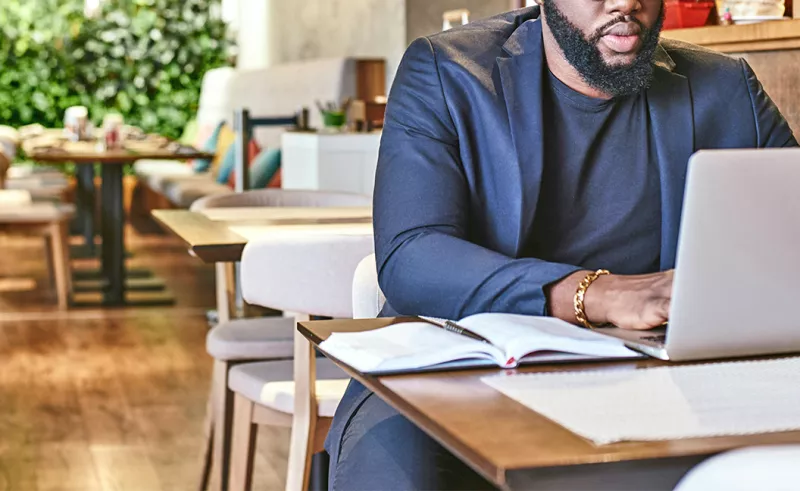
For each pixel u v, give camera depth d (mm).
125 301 6375
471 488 1394
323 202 3420
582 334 1304
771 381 1157
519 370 1217
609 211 1702
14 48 10172
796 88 2330
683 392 1111
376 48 6949
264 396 2424
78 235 9445
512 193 1667
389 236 1631
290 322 2928
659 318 1349
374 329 1415
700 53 1810
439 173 1664
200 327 5695
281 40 8859
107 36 10289
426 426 1031
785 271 1252
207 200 3279
